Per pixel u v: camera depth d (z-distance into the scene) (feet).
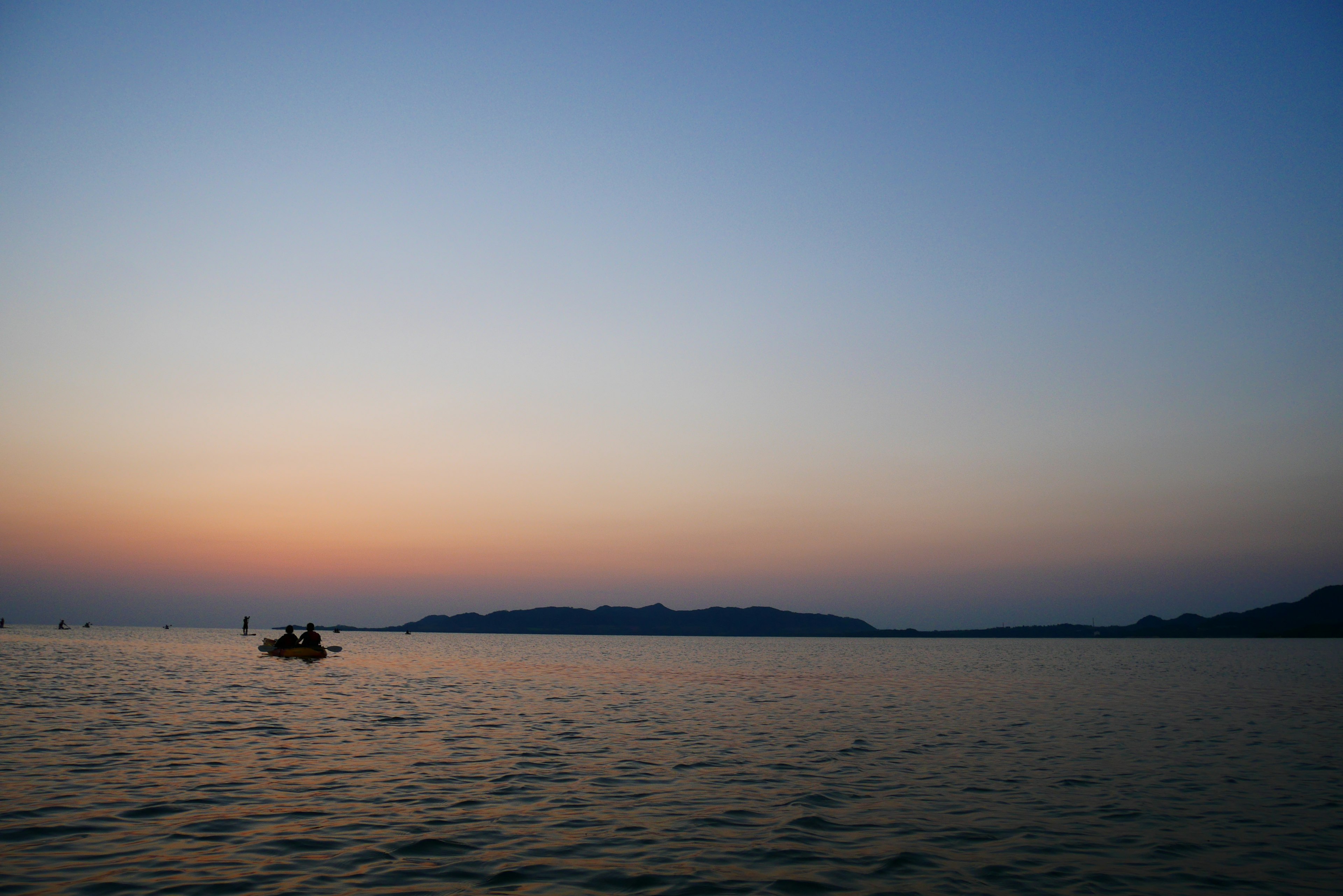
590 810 50.47
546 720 96.63
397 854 40.42
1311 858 42.75
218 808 48.62
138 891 34.35
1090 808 53.21
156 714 91.20
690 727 92.58
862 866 40.34
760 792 56.70
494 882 36.70
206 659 211.61
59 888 34.45
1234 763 71.10
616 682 168.35
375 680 154.71
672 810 50.80
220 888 34.88
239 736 76.33
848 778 62.13
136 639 400.47
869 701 130.31
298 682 143.43
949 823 49.01
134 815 46.24
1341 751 78.89
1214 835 46.93
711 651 442.09
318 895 34.45
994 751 77.05
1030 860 41.83
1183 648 595.47
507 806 51.06
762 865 40.14
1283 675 222.28
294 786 55.11
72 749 66.95
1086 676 209.67
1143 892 37.29
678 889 36.35
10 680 130.21
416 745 74.64
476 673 190.70
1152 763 70.95
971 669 251.39
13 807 47.11
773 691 150.71
